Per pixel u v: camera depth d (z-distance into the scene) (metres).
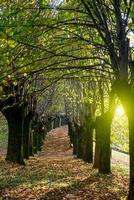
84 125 43.38
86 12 17.06
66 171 33.00
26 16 16.27
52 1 21.52
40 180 26.41
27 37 16.36
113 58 16.22
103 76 23.23
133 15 14.58
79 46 21.47
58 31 19.58
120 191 23.19
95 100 36.28
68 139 84.88
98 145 35.62
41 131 68.38
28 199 19.95
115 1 15.48
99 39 19.41
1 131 78.44
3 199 19.77
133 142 16.23
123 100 16.11
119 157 52.94
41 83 35.47
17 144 37.00
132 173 16.22
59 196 20.86
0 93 30.09
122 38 15.73
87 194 21.70
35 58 18.17
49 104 60.31
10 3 16.52
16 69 17.11
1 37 15.02
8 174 29.19
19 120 37.28
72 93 43.94
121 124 42.53
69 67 17.14
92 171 32.91
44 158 49.28
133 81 16.23
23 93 34.84
